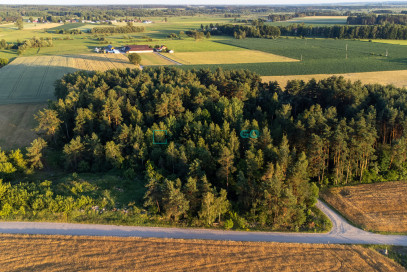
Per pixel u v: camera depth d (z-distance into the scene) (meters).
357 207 56.41
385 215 53.94
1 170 64.00
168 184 49.97
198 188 53.25
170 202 49.44
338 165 63.28
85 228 48.53
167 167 66.31
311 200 55.44
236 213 52.75
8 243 44.47
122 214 52.06
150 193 51.97
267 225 51.53
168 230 49.12
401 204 56.69
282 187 52.75
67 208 51.84
